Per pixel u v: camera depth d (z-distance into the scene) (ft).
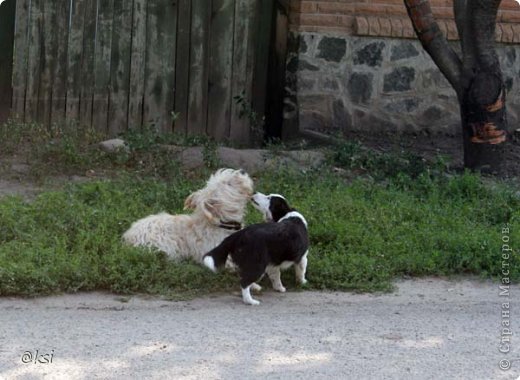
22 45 44.27
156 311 26.89
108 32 45.06
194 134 45.60
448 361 23.88
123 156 40.55
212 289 28.78
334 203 35.35
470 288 30.48
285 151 42.65
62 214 32.65
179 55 45.96
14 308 26.73
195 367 22.70
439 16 49.42
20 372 22.16
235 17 46.24
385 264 31.12
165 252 29.96
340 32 48.14
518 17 49.96
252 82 46.93
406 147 46.37
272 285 29.30
